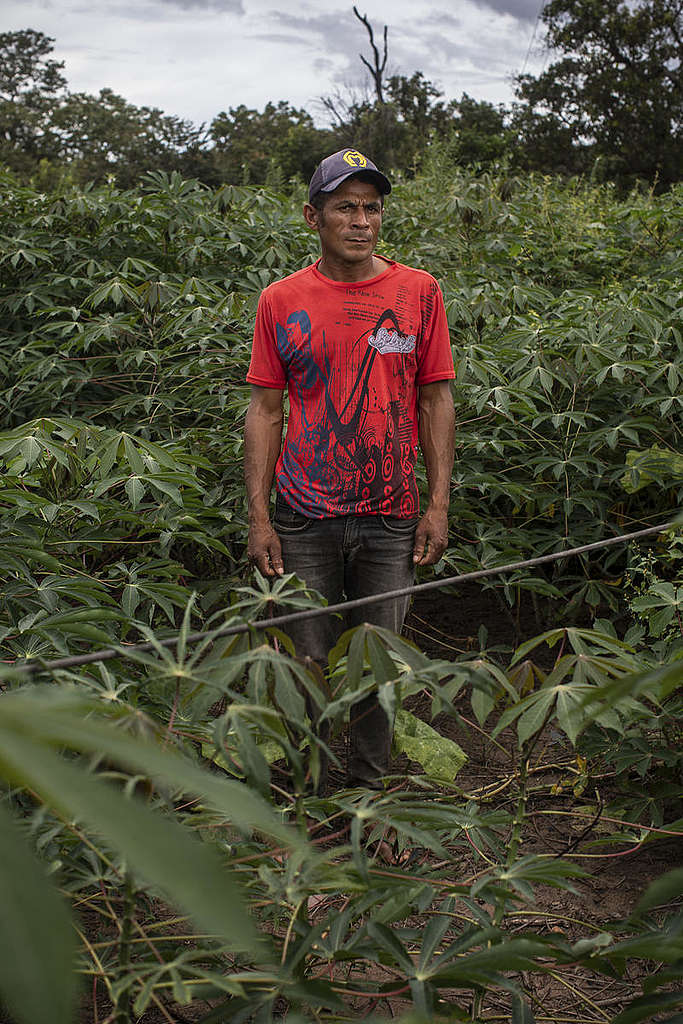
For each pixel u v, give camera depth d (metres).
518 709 1.45
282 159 39.81
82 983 1.65
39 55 67.88
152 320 4.36
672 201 6.93
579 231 6.44
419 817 1.45
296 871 1.29
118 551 3.62
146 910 1.86
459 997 1.99
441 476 2.68
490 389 3.60
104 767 1.07
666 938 1.34
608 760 2.61
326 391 2.52
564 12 35.69
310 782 2.59
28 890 0.40
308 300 2.50
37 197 5.76
